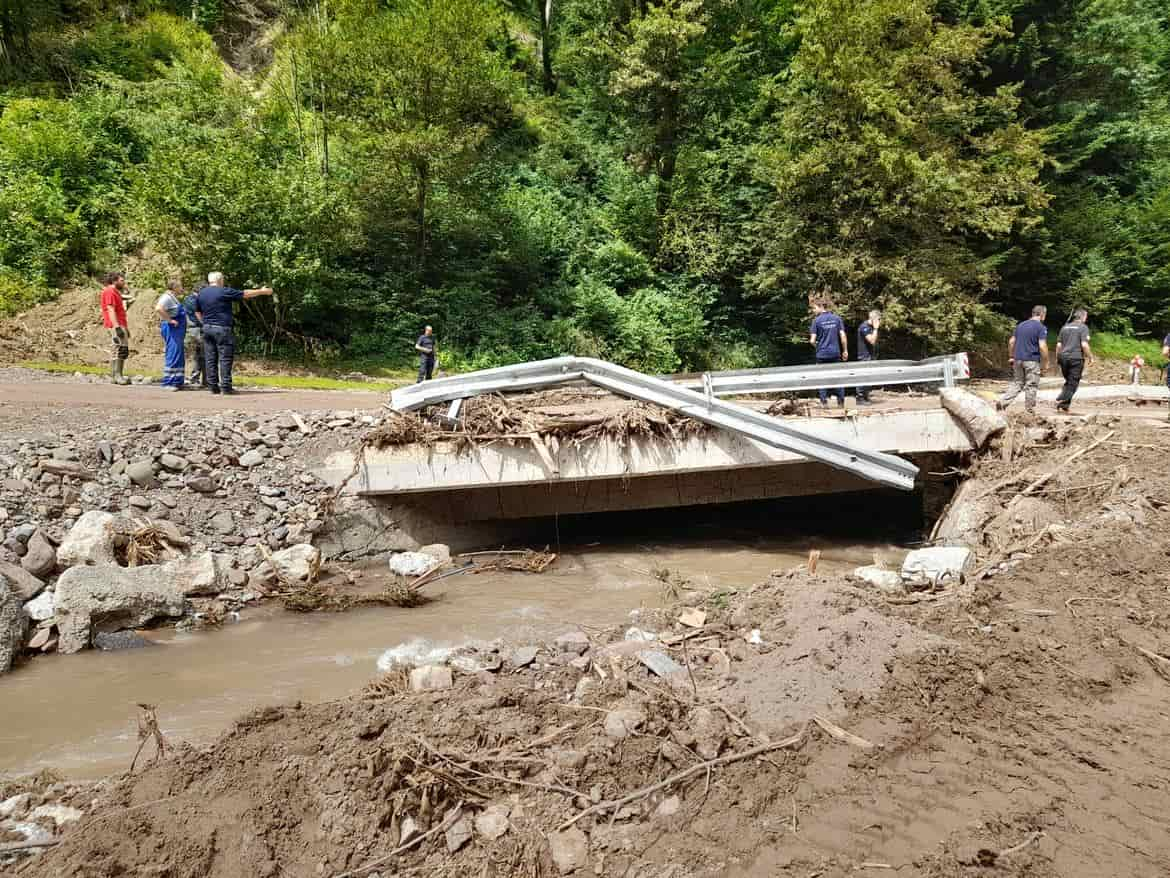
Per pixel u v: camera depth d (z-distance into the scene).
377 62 20.53
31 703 5.28
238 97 23.28
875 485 10.86
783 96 23.27
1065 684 4.60
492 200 23.73
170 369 12.74
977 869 3.09
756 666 4.72
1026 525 7.93
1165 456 8.70
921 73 21.25
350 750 3.84
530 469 9.30
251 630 6.83
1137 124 28.97
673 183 26.39
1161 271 28.84
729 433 9.49
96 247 19.72
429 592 8.10
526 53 32.09
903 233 22.22
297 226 18.66
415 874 3.22
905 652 4.70
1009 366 25.69
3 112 21.39
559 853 3.24
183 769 3.81
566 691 4.63
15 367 13.91
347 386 15.55
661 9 24.67
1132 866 3.11
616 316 23.38
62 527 7.39
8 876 3.21
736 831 3.36
